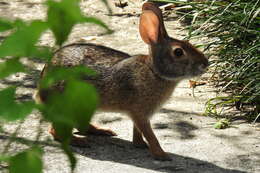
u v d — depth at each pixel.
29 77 12.20
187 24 15.55
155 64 8.81
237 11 11.55
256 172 8.41
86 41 14.93
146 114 8.91
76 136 9.67
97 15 16.80
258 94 9.99
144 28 9.04
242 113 10.78
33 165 2.01
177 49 8.73
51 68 2.11
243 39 11.37
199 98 11.66
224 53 11.41
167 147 9.33
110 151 9.13
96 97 1.91
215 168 8.51
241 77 10.94
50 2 1.91
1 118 1.89
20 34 1.88
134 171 8.32
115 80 8.84
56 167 8.30
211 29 11.88
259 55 10.64
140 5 17.66
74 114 1.90
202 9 11.85
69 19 1.94
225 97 10.80
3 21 1.90
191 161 8.76
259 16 11.52
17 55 1.90
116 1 17.89
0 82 11.86
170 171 8.37
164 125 10.32
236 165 8.64
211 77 11.73
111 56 9.09
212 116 10.72
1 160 2.02
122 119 10.64
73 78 2.00
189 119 10.59
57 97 1.92
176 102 11.47
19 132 9.46
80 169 8.31
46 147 8.88
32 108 1.92
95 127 9.83
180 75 8.83
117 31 15.73
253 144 9.45
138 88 8.80
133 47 14.57
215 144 9.46
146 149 9.31
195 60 8.78
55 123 1.98
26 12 16.88
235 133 9.94
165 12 15.36
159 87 8.88
